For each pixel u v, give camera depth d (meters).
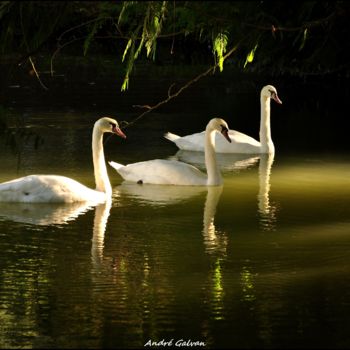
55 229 15.17
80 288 11.66
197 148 25.16
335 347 9.54
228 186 19.88
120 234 14.85
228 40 8.05
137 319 10.38
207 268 12.76
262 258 13.40
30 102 30.80
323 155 24.16
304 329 10.09
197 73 33.44
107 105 30.69
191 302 11.09
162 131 27.30
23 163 21.22
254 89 36.16
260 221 16.09
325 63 35.88
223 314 10.61
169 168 20.02
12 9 5.84
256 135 27.64
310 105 33.59
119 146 24.89
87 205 17.34
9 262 12.95
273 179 20.78
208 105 32.12
